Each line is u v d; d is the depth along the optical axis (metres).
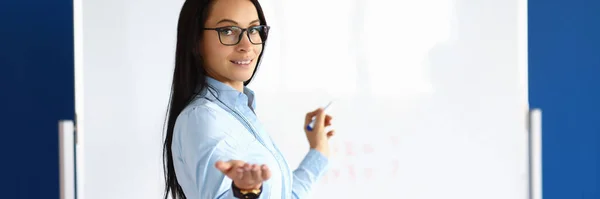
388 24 2.00
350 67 1.96
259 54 1.47
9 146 1.90
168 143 1.44
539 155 2.12
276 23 1.89
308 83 1.92
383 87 2.00
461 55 2.08
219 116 1.30
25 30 1.90
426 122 2.05
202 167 1.22
